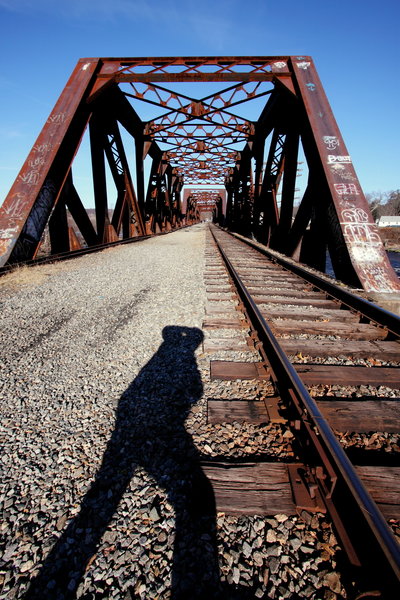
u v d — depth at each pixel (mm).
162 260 10484
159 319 4594
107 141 13570
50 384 2926
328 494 1633
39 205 8773
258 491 1718
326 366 3156
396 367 3176
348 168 8117
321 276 8070
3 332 4121
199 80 10938
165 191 30125
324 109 9195
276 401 2527
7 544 1518
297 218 10711
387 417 2381
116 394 2760
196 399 2658
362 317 4668
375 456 2076
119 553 1456
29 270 7664
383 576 1234
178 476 1879
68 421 2412
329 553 1440
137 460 2010
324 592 1297
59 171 9656
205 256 11672
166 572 1374
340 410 2451
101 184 12789
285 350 3555
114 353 3545
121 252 12094
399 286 6488
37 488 1823
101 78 10898
